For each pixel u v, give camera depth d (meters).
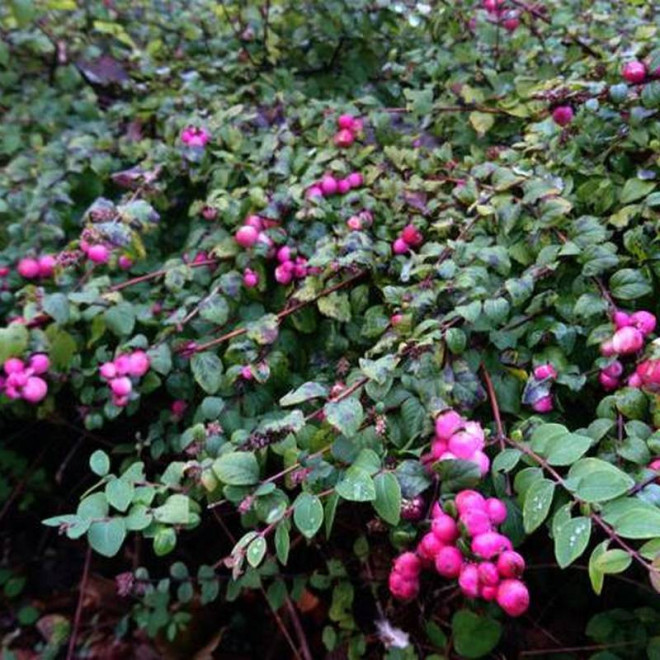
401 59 0.49
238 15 0.51
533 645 0.32
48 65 0.52
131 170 0.40
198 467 0.26
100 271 0.39
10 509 0.46
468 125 0.40
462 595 0.31
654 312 0.28
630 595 0.32
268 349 0.32
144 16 0.58
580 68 0.38
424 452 0.24
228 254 0.35
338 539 0.36
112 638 0.41
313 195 0.35
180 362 0.34
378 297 0.33
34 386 0.32
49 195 0.40
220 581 0.40
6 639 0.41
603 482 0.19
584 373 0.26
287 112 0.43
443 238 0.32
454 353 0.25
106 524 0.24
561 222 0.29
